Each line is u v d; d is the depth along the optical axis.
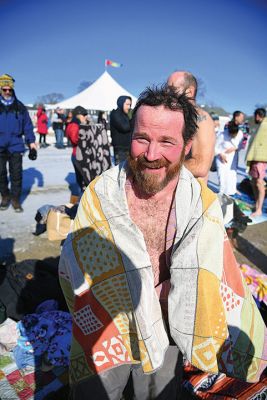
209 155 1.84
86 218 1.22
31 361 2.16
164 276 1.25
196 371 2.06
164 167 1.09
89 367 1.32
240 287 1.30
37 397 1.94
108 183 1.23
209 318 1.14
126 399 1.51
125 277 1.15
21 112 4.77
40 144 14.30
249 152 5.31
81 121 5.43
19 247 3.84
